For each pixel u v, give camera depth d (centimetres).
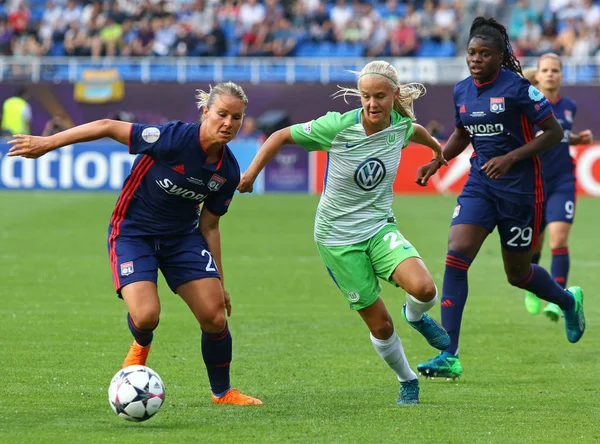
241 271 4669
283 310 3619
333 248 2245
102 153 9200
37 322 3266
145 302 2056
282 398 2247
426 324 2245
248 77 10312
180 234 2150
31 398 2194
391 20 11444
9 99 9706
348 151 2188
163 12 11188
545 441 1834
